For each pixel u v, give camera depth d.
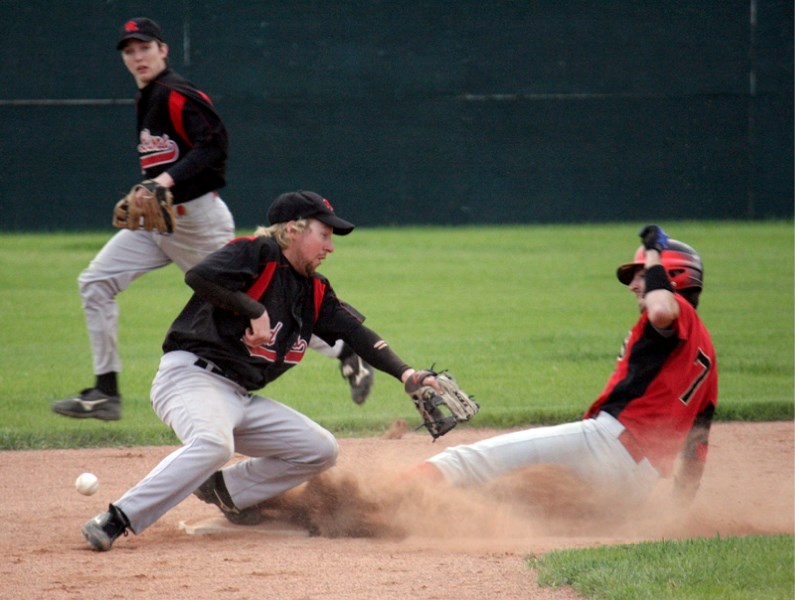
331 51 78.62
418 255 67.31
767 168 82.12
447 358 37.91
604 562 15.05
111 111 76.19
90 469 23.61
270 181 79.00
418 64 79.38
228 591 14.15
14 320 46.34
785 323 45.34
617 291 55.03
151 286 57.44
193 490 17.08
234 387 17.64
